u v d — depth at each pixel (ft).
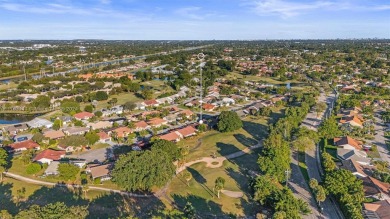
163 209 274.98
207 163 375.86
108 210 273.33
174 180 331.57
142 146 419.54
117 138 451.94
